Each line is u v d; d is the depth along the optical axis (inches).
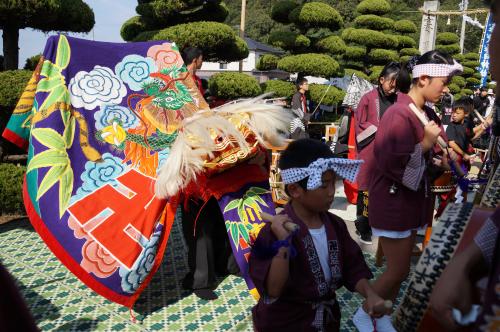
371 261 187.2
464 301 49.3
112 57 160.4
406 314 61.3
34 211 134.6
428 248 61.1
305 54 472.1
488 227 50.7
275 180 226.1
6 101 205.6
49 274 173.2
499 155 134.3
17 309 35.7
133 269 135.8
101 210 137.9
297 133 267.7
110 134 149.7
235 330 137.0
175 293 160.9
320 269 81.2
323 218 86.0
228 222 139.1
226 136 130.5
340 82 574.2
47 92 145.7
